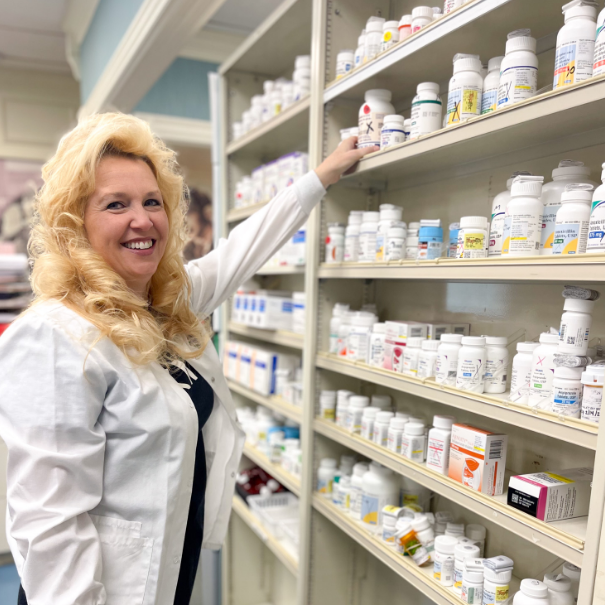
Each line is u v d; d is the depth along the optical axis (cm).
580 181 97
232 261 141
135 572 98
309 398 167
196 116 361
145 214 97
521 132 105
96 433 91
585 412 83
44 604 81
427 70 136
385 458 133
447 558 114
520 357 99
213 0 208
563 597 95
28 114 461
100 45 339
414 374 125
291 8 169
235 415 134
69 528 86
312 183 143
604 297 102
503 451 105
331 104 157
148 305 111
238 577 246
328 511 159
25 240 471
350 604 180
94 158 92
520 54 96
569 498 92
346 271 149
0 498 289
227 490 134
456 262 109
